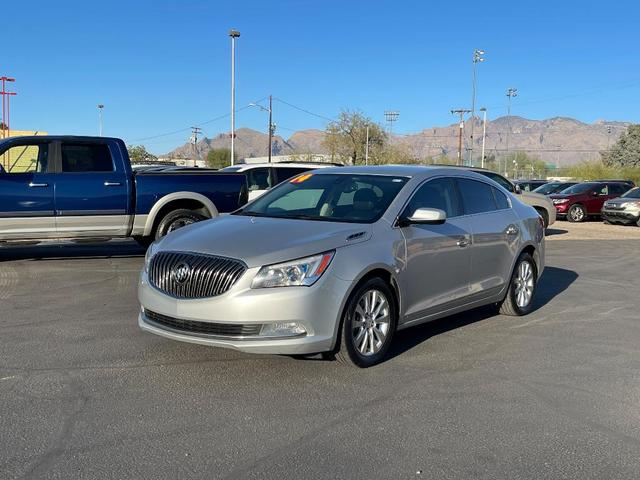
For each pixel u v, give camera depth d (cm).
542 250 783
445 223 619
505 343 627
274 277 473
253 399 459
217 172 1110
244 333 473
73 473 347
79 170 1012
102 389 473
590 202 2534
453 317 738
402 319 566
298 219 570
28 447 377
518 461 373
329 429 412
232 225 550
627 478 356
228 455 372
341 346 510
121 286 854
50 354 554
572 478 354
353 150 6700
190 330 491
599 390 496
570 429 420
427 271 586
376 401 462
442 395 478
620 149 8131
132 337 607
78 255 1141
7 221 959
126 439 390
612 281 1020
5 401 447
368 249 523
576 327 701
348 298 505
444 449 387
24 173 972
